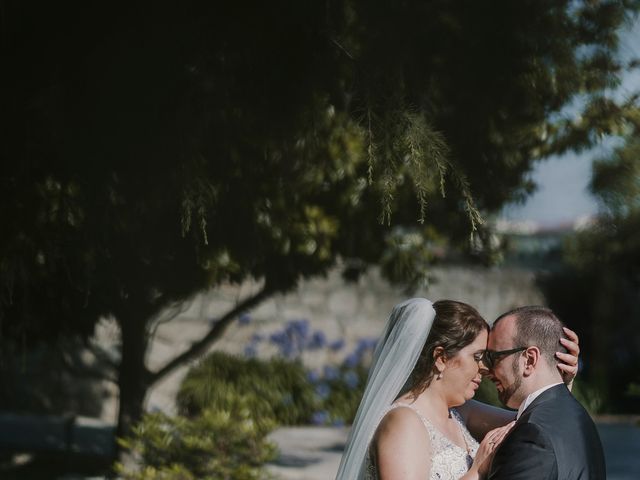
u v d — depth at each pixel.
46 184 4.97
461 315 3.51
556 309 15.45
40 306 6.25
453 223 6.76
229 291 12.74
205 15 4.34
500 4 4.50
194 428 6.41
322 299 13.74
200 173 4.63
